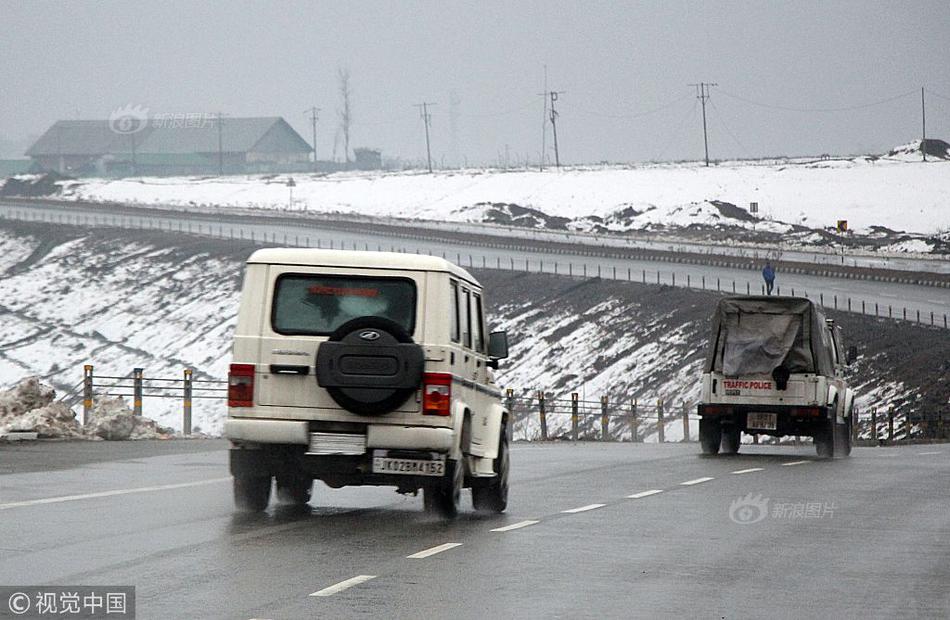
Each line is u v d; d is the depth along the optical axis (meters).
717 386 95.06
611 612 28.09
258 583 30.55
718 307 95.62
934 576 33.97
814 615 28.27
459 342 45.19
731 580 32.75
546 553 36.81
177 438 89.00
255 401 43.75
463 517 46.00
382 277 44.12
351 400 42.91
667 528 43.22
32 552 34.44
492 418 48.94
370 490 55.72
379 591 29.84
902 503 53.06
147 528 39.66
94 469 59.34
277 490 48.88
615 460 79.69
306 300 44.16
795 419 93.81
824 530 43.56
